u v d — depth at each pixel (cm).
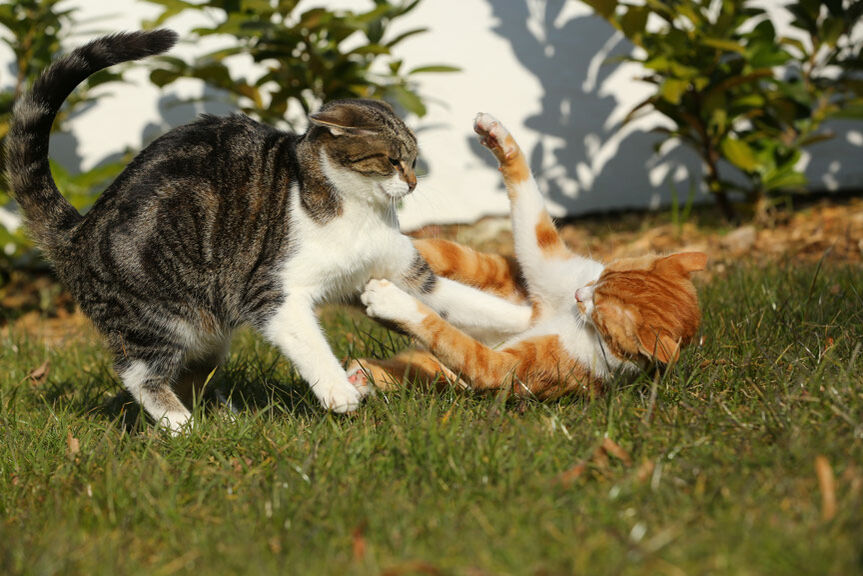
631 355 412
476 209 913
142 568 277
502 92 901
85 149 854
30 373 545
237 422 397
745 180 919
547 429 356
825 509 271
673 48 750
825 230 764
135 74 848
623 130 918
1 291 779
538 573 249
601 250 786
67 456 376
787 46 902
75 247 453
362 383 427
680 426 347
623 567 249
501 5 888
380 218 438
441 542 274
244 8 702
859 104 803
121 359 455
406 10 705
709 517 281
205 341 464
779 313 482
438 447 338
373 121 429
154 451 371
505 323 472
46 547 282
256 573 260
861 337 430
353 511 300
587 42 898
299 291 427
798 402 356
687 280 430
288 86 742
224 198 436
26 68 746
